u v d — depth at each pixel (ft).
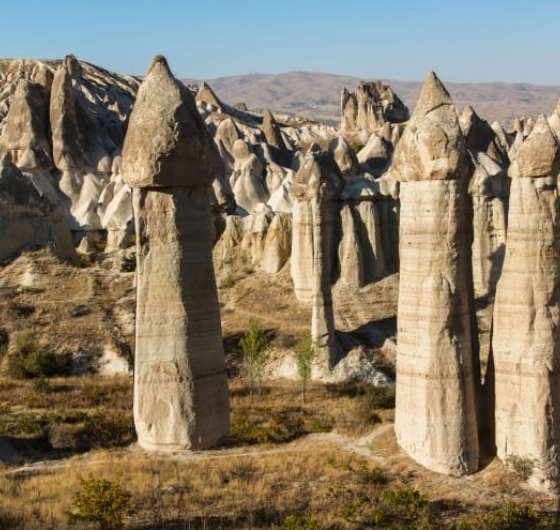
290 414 108.88
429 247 83.25
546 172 81.92
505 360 83.97
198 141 82.99
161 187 83.82
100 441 94.38
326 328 135.74
